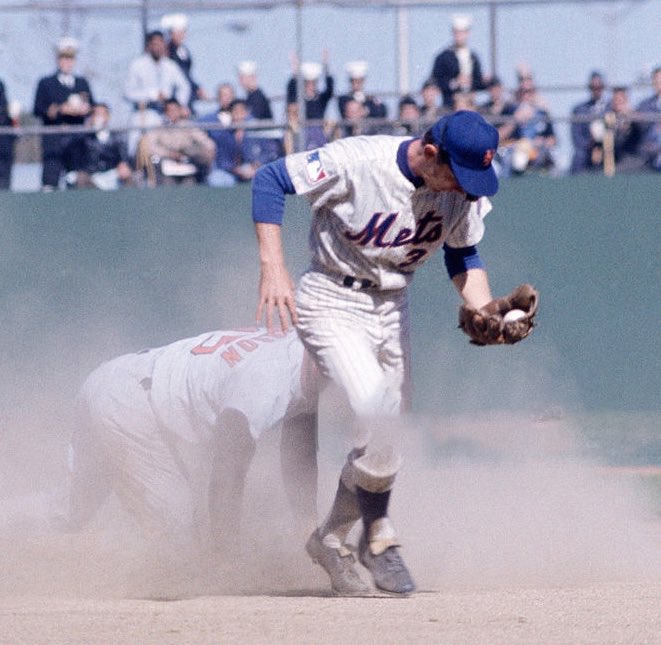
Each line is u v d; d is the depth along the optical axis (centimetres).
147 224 4847
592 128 4756
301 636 1438
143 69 4647
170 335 4862
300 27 4556
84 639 1427
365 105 4588
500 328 1706
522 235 4928
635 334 4925
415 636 1441
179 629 1484
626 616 1580
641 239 4909
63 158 4812
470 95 4594
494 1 4556
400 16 4547
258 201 1706
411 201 1677
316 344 1750
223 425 1997
